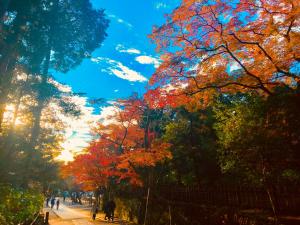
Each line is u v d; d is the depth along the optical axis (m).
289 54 11.58
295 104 10.09
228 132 14.37
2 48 12.88
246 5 11.67
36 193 13.52
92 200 52.34
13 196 8.12
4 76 13.03
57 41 17.69
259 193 14.02
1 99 13.49
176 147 22.64
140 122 27.89
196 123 22.81
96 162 28.69
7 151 15.76
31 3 14.32
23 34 15.07
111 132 26.69
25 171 16.23
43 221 16.95
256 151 12.30
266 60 12.16
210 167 21.39
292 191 12.25
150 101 14.91
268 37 11.86
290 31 11.48
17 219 7.96
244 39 12.09
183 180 23.44
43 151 23.23
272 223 11.55
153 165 20.44
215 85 12.91
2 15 10.77
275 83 11.71
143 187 25.97
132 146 26.81
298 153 10.73
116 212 30.88
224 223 14.55
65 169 29.92
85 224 21.55
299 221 10.56
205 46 12.38
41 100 17.23
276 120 10.64
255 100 12.79
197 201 18.45
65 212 34.75
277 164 12.03
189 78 13.39
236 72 12.93
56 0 17.02
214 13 11.92
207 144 21.34
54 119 19.44
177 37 12.84
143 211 23.25
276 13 11.49
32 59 16.70
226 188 16.22
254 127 12.16
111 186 31.59
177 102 14.40
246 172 14.85
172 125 23.44
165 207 20.59
